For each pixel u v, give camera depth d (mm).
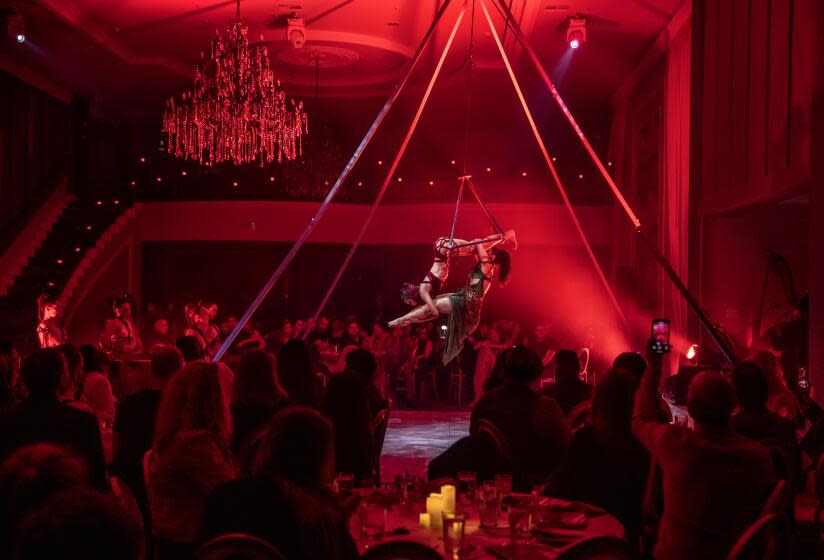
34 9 13172
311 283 19734
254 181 19406
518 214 19047
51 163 18531
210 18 13859
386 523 3725
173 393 3723
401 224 19406
